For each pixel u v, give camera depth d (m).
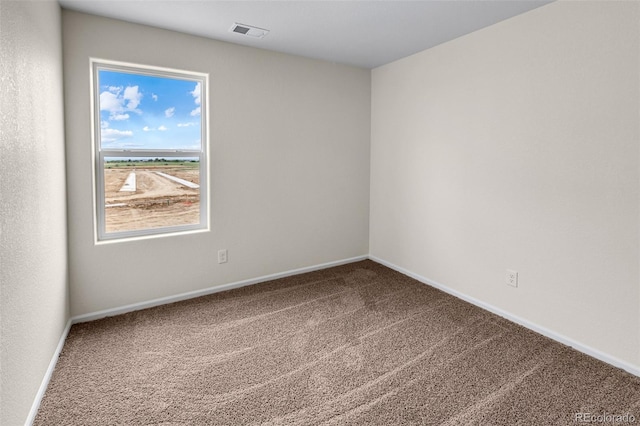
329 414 1.71
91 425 1.63
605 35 2.04
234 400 1.81
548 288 2.43
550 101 2.34
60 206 2.26
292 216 3.62
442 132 3.17
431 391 1.88
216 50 3.02
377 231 4.09
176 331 2.52
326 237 3.89
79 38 2.47
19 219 1.48
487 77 2.74
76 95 2.48
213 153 3.10
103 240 2.76
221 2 2.33
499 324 2.62
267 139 3.37
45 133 1.90
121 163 2.81
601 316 2.16
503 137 2.66
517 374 2.02
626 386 1.90
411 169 3.54
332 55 3.47
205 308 2.90
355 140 3.97
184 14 2.51
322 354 2.24
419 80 3.38
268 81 3.32
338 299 3.09
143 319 2.69
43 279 1.84
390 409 1.74
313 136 3.66
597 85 2.10
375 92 3.96
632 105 1.96
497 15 2.51
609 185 2.08
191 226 3.14
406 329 2.55
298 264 3.72
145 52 2.71
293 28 2.76
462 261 3.07
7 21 1.36
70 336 2.41
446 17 2.55
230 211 3.24
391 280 3.55
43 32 1.89
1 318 1.28
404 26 2.72
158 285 2.94
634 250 2.00
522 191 2.55
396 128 3.70
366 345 2.34
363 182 4.10
